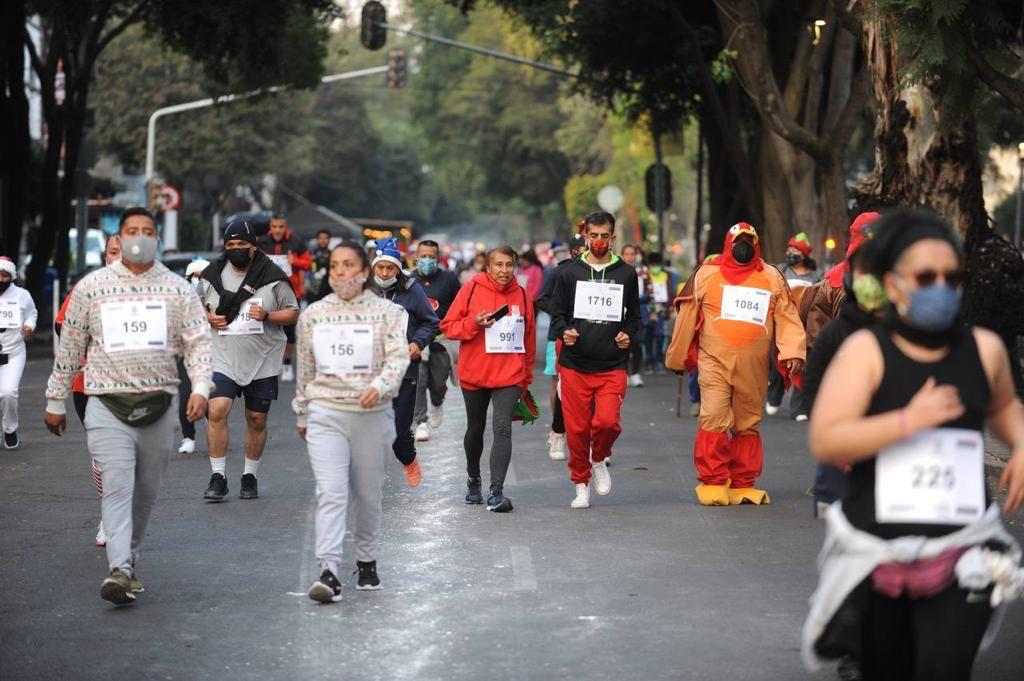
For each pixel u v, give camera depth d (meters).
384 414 16.58
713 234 69.38
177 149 121.25
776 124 46.00
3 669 13.84
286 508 22.98
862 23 29.92
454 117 163.25
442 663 13.98
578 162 157.50
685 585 17.30
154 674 13.67
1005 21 26.27
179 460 28.66
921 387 9.22
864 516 9.41
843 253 41.22
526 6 64.19
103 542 20.00
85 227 68.62
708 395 23.08
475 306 22.66
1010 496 9.49
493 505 22.55
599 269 22.30
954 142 32.62
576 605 16.31
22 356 30.48
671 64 66.31
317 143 152.00
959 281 9.20
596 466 23.19
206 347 16.47
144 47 120.06
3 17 58.72
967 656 9.21
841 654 9.70
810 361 13.59
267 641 14.84
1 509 23.17
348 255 16.16
